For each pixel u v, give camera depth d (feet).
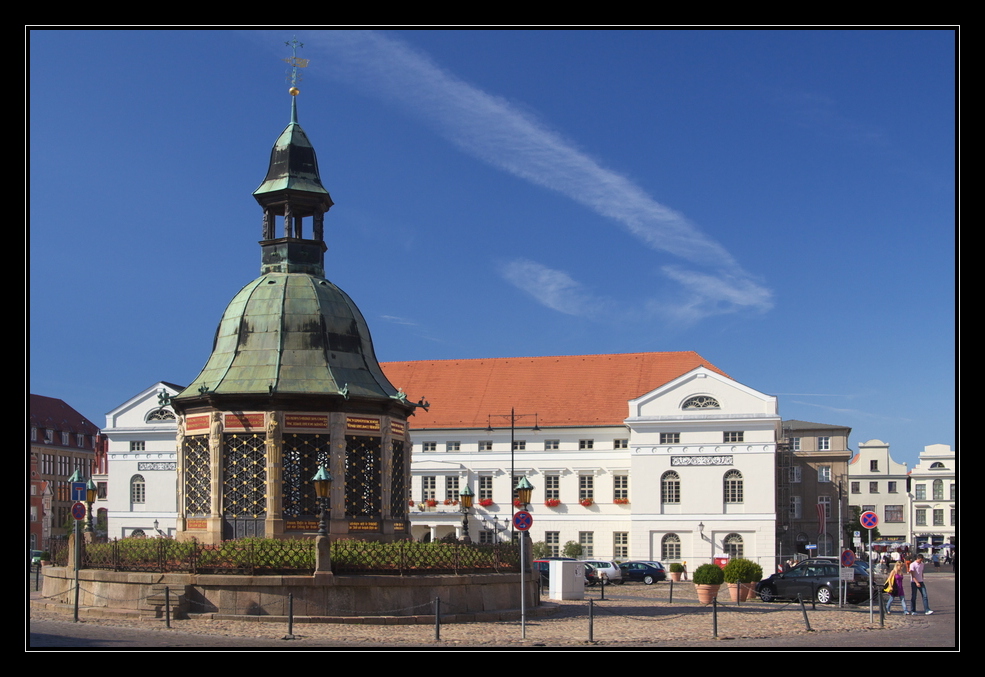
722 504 249.96
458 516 273.13
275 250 123.85
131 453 285.23
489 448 277.03
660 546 253.24
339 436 112.68
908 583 209.05
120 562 107.45
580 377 285.43
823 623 110.83
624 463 267.80
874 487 449.89
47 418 395.75
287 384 112.37
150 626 93.04
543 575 179.22
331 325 118.83
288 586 97.81
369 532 113.91
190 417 115.85
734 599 154.51
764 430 249.96
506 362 296.71
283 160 125.29
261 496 110.22
